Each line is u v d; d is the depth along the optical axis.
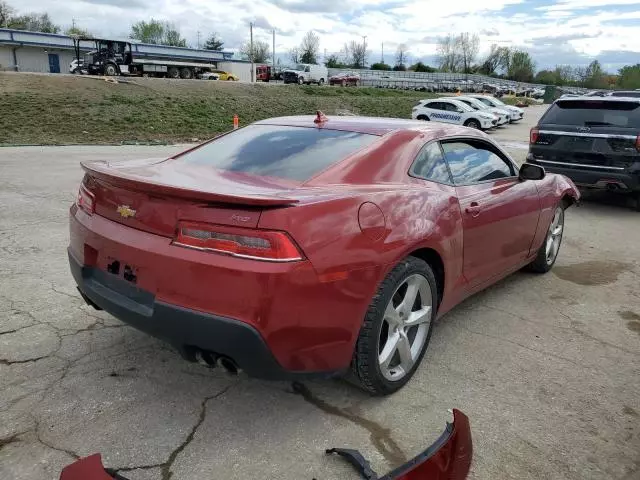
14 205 7.20
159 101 25.44
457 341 3.84
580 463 2.62
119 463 2.48
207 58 58.75
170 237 2.57
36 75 28.33
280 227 2.42
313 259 2.49
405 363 3.17
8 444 2.57
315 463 2.53
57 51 59.09
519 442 2.75
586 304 4.64
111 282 2.85
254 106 29.38
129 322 2.75
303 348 2.57
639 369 3.55
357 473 2.47
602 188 8.26
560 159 8.46
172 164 3.48
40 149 14.16
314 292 2.50
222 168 3.29
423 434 2.78
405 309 3.10
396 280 2.91
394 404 3.03
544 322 4.23
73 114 20.77
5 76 26.66
